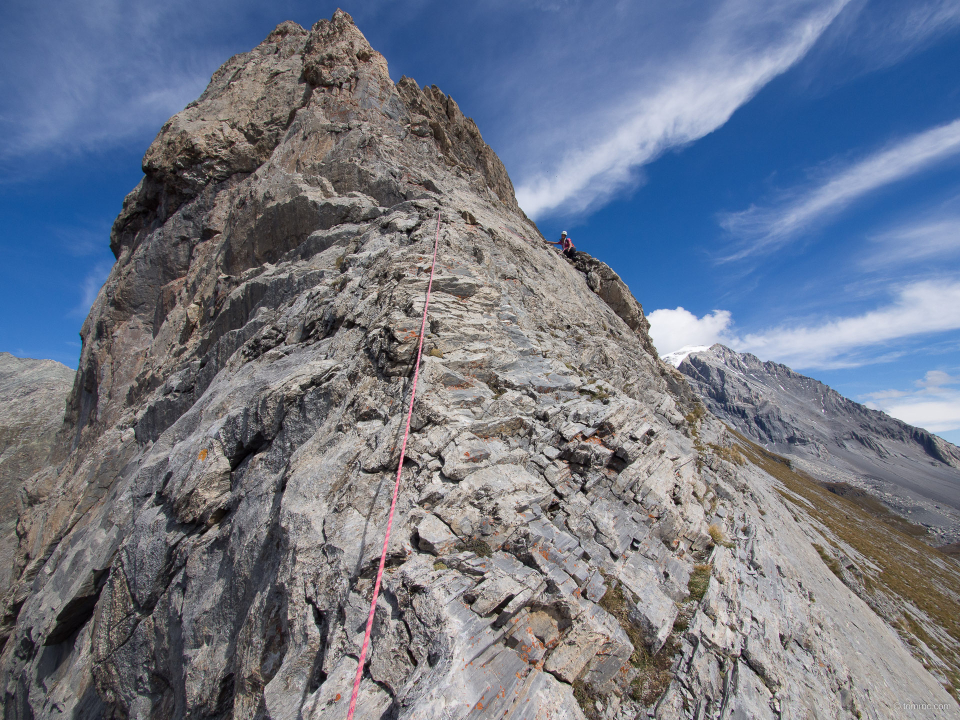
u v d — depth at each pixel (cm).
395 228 1712
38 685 1302
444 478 818
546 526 825
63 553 1653
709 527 1203
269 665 698
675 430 2242
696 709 671
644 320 3600
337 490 832
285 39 3806
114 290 2967
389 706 525
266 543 876
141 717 941
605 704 639
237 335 1745
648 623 758
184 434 1421
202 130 2897
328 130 2553
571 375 1303
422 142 2750
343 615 643
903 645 1500
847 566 2036
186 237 2855
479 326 1235
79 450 2677
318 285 1567
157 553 1084
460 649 554
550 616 681
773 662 796
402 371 1013
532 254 2289
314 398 1066
